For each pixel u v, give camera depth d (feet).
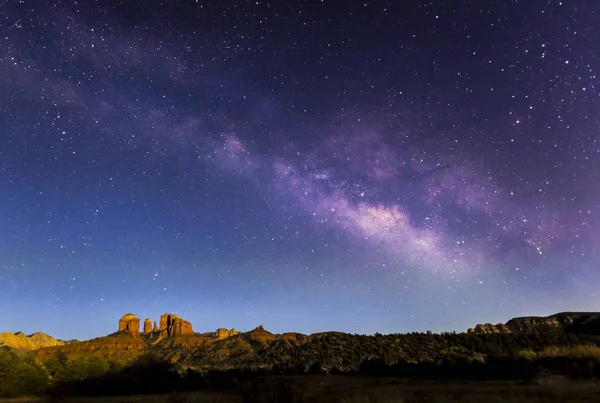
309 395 64.49
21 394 90.48
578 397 48.24
